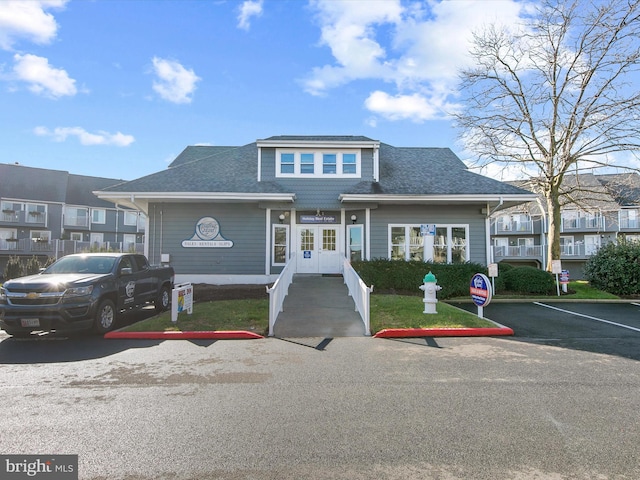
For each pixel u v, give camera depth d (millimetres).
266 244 16250
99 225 41531
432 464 3191
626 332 8711
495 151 19156
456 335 8250
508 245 42875
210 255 16188
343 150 16703
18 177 37812
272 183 16297
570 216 38438
